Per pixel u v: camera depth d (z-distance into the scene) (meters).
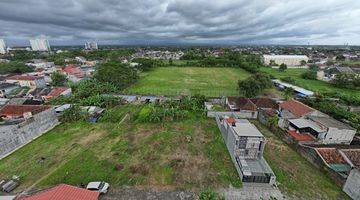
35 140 37.62
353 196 24.47
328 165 28.73
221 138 38.94
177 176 28.22
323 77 95.38
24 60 134.75
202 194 22.62
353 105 57.50
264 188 26.33
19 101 54.00
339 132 35.34
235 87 77.50
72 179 27.34
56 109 50.03
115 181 27.08
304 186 26.72
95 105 54.47
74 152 33.69
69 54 164.88
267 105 52.75
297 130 38.84
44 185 26.20
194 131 41.75
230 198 24.58
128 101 59.38
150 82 85.38
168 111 47.38
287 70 123.81
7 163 30.64
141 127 43.19
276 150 35.16
